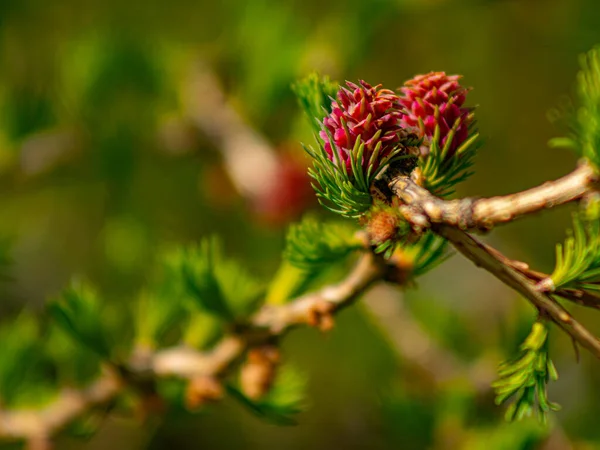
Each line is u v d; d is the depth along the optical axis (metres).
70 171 0.53
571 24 0.49
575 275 0.21
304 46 0.47
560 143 0.22
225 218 0.55
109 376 0.31
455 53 0.53
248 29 0.49
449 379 0.40
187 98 0.50
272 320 0.27
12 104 0.49
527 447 0.30
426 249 0.23
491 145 0.54
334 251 0.24
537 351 0.21
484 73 0.53
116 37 0.51
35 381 0.37
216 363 0.29
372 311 0.45
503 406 0.36
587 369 0.48
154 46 0.52
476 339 0.44
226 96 0.51
